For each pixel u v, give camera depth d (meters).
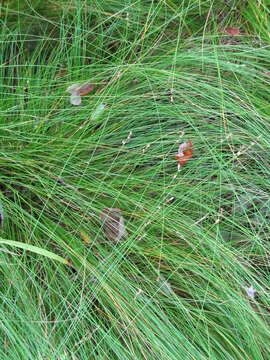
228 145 1.16
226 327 1.10
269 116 1.16
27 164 1.14
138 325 1.06
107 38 1.23
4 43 1.21
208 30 1.25
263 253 1.15
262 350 1.09
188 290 1.11
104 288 1.07
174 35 1.24
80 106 1.16
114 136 1.16
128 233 1.12
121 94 1.13
